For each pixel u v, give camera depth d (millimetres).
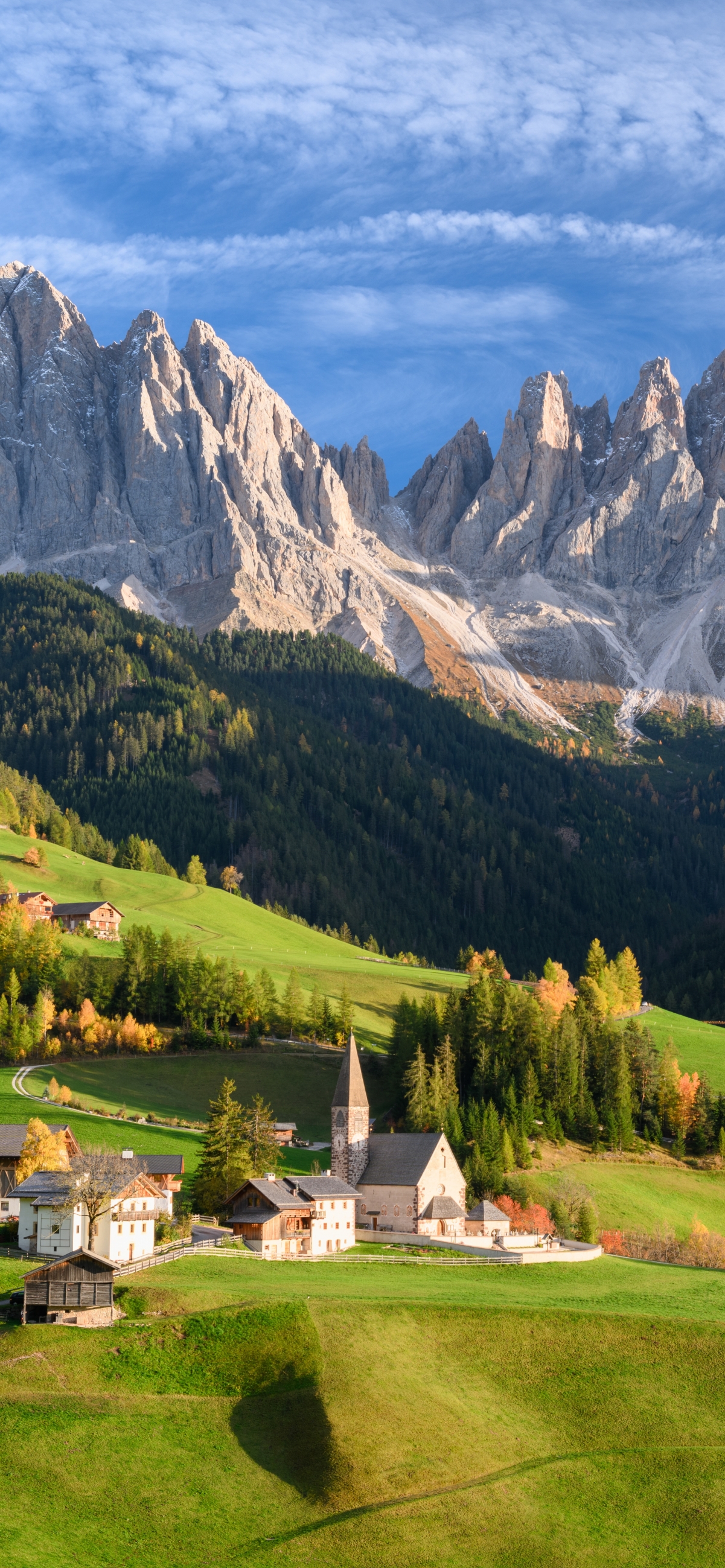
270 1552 83875
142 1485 88188
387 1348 106062
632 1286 137750
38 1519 83875
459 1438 97188
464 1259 146250
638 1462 96938
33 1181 129625
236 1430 94625
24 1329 101562
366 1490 90562
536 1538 87625
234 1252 134000
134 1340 101812
